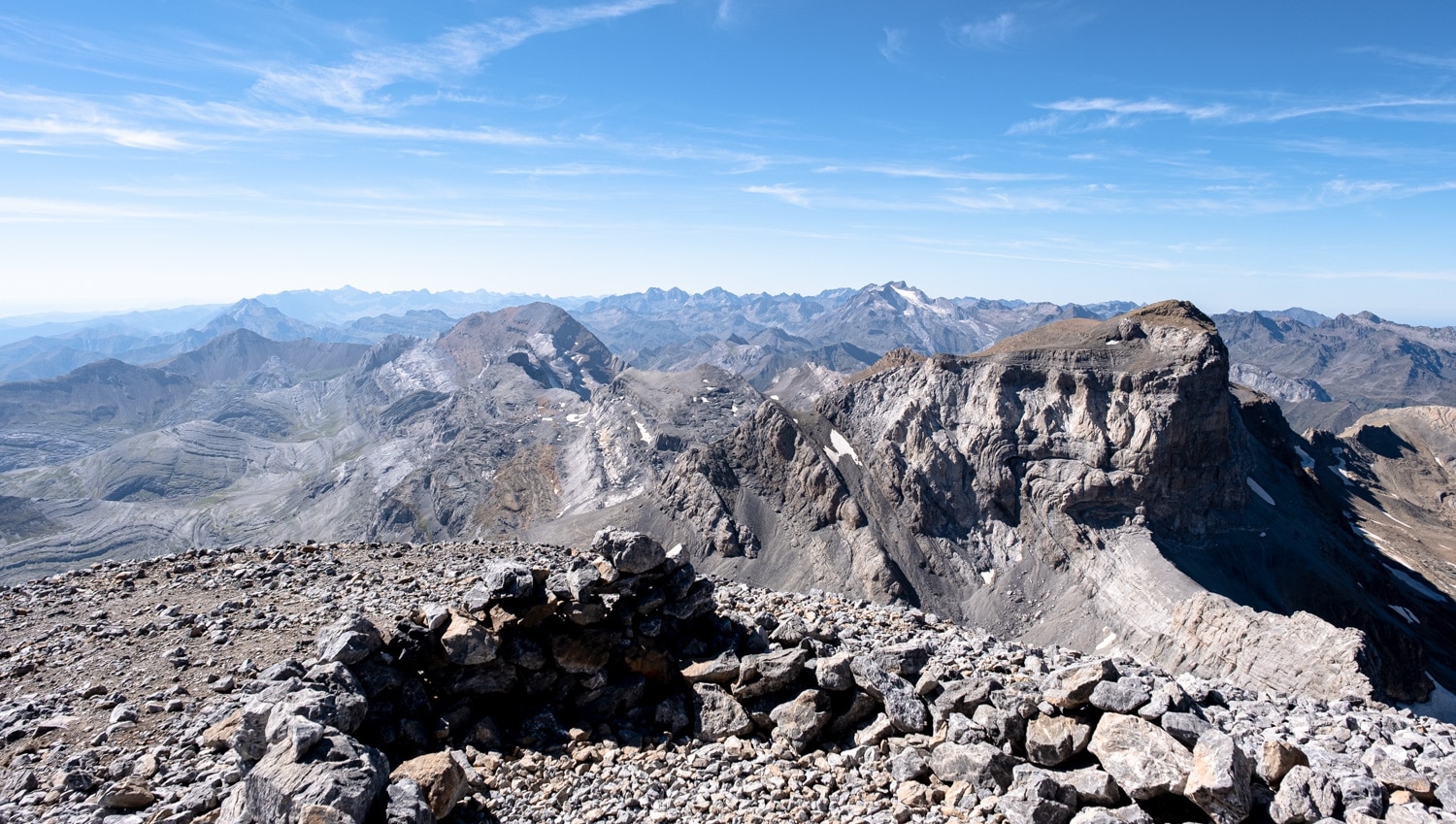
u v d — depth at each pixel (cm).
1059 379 16725
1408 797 1539
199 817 1496
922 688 2028
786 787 1819
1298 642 7700
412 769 1628
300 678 1806
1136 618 12888
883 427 18675
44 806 1517
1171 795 1630
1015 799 1645
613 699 2127
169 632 2297
